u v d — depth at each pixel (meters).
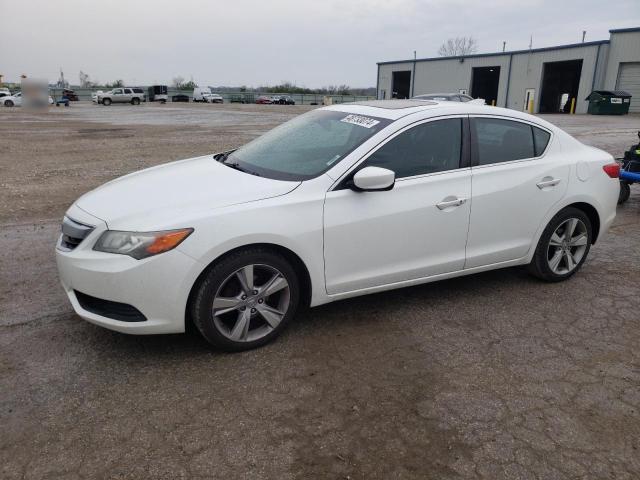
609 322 4.08
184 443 2.67
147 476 2.45
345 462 2.57
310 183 3.58
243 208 3.34
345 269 3.73
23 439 2.67
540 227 4.55
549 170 4.50
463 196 4.07
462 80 50.41
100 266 3.16
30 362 3.35
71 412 2.88
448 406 3.01
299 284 3.75
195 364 3.37
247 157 4.28
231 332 3.46
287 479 2.46
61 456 2.56
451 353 3.58
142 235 3.14
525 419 2.91
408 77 58.25
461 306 4.31
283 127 4.73
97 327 3.81
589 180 4.74
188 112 37.88
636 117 33.47
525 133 4.49
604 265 5.35
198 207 3.31
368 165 3.74
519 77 46.09
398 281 3.99
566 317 4.15
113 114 34.66
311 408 2.97
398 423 2.86
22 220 6.68
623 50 38.31
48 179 9.55
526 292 4.62
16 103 46.50
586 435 2.80
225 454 2.60
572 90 46.50
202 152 13.51
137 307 3.18
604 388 3.22
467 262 4.24
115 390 3.08
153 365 3.35
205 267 3.24
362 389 3.15
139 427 2.78
